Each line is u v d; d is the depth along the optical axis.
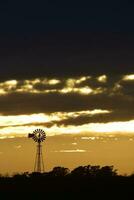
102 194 112.31
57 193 112.56
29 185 116.31
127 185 115.19
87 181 118.31
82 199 109.81
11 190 113.88
